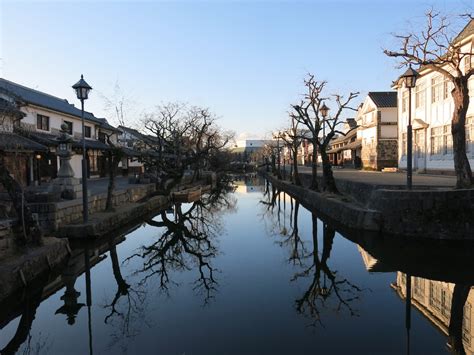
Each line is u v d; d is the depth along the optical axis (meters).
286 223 18.88
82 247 12.76
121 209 17.41
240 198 32.22
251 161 113.56
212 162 52.34
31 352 6.02
